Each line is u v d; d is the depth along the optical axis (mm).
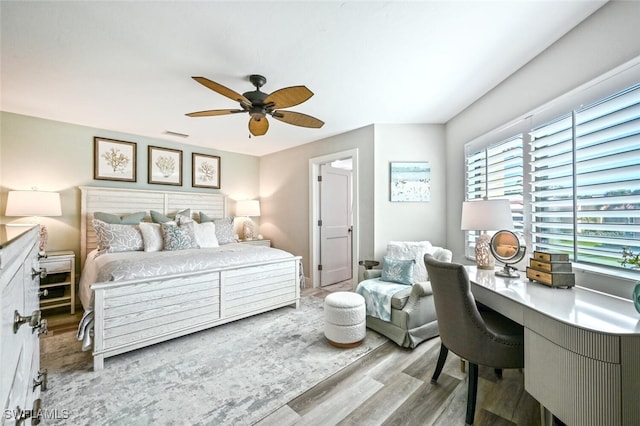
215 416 1527
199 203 4449
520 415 1547
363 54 1981
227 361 2100
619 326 1050
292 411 1569
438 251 2832
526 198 2139
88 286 2633
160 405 1610
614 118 1473
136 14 1566
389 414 1550
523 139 2156
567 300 1394
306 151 4395
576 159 1692
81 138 3484
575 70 1695
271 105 2150
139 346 2164
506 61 2080
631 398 987
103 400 1648
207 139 4160
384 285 2703
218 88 1878
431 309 2477
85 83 2373
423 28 1705
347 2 1491
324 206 4422
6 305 582
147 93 2568
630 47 1393
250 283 2867
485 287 1699
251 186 5199
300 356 2178
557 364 1157
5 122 3021
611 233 1508
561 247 1834
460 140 3090
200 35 1759
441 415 1547
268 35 1767
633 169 1381
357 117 3242
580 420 1062
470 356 1520
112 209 3625
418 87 2494
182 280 2408
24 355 779
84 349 1946
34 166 3182
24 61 2033
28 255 954
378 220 3453
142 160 3969
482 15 1592
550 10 1557
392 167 3443
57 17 1579
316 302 3543
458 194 3145
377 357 2174
